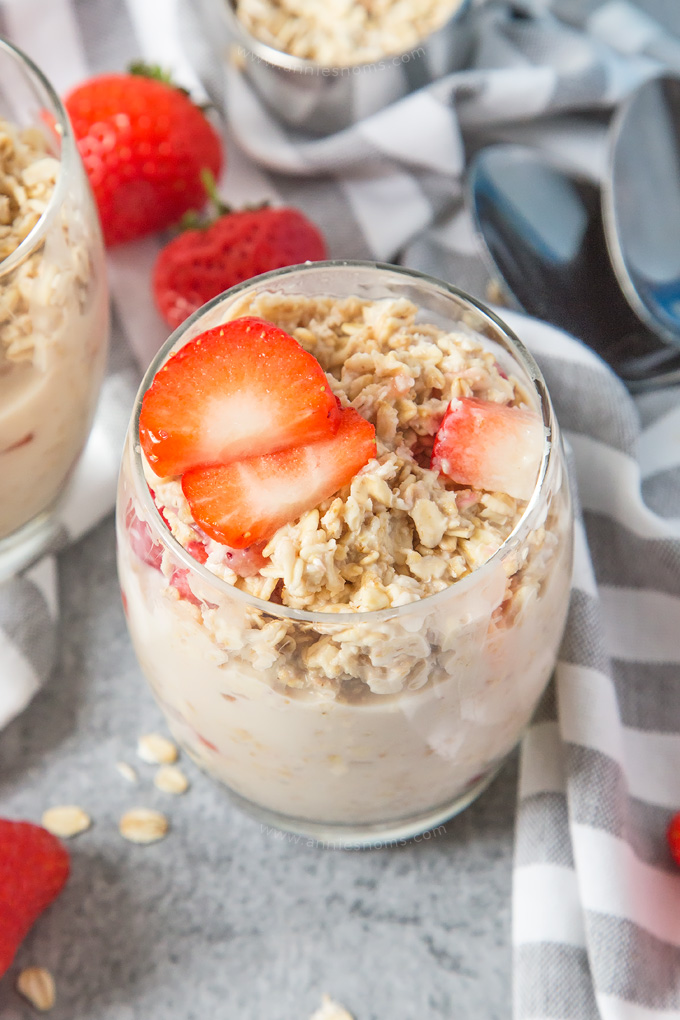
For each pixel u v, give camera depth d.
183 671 0.44
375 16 0.61
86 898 0.49
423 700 0.43
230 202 0.59
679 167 0.57
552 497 0.43
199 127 0.57
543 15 0.62
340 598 0.42
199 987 0.48
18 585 0.51
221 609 0.41
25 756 0.51
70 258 0.48
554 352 0.53
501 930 0.49
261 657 0.42
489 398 0.44
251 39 0.58
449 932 0.49
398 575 0.42
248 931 0.49
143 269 0.58
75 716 0.51
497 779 0.51
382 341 0.45
